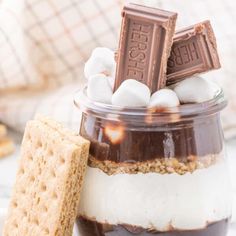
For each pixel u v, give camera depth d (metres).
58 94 0.83
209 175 0.41
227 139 0.79
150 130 0.41
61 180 0.41
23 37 0.85
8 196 0.60
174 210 0.41
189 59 0.42
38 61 0.86
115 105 0.41
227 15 0.89
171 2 0.86
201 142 0.41
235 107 0.80
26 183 0.44
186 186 0.41
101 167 0.41
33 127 0.44
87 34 0.85
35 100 0.82
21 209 0.44
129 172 0.41
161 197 0.41
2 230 0.47
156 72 0.41
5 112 0.81
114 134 0.41
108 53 0.45
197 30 0.41
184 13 0.87
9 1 0.85
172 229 0.41
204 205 0.41
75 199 0.42
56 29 0.85
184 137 0.41
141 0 0.85
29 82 0.85
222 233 0.43
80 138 0.42
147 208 0.41
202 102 0.41
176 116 0.40
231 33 0.86
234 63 0.82
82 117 0.43
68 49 0.86
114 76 0.43
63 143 0.42
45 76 0.87
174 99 0.41
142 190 0.41
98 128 0.42
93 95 0.42
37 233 0.42
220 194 0.42
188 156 0.41
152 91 0.42
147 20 0.41
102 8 0.86
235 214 0.47
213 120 0.42
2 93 0.86
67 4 0.85
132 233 0.41
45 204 0.42
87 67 0.44
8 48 0.83
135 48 0.41
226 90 0.80
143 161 0.41
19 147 0.78
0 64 0.83
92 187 0.42
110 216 0.41
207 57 0.41
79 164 0.41
